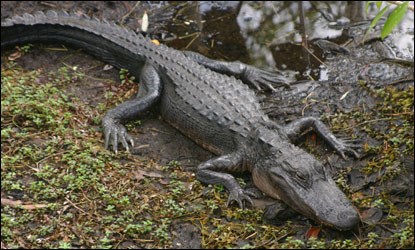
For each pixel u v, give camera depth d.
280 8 16.81
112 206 10.81
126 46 14.18
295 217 10.80
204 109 12.44
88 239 10.24
